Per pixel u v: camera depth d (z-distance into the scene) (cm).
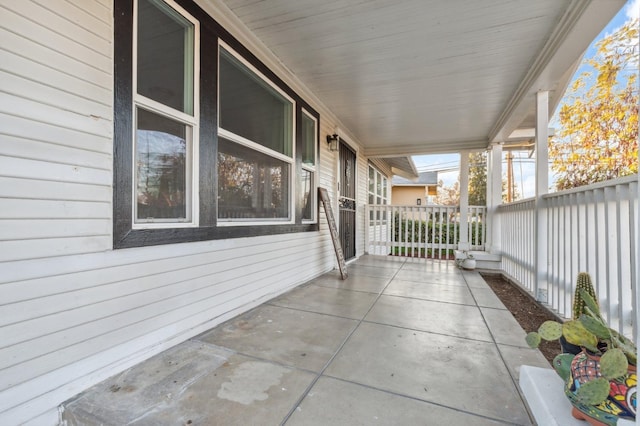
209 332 241
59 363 149
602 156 557
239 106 286
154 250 199
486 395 163
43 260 142
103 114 167
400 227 706
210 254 247
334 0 236
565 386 128
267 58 320
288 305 317
